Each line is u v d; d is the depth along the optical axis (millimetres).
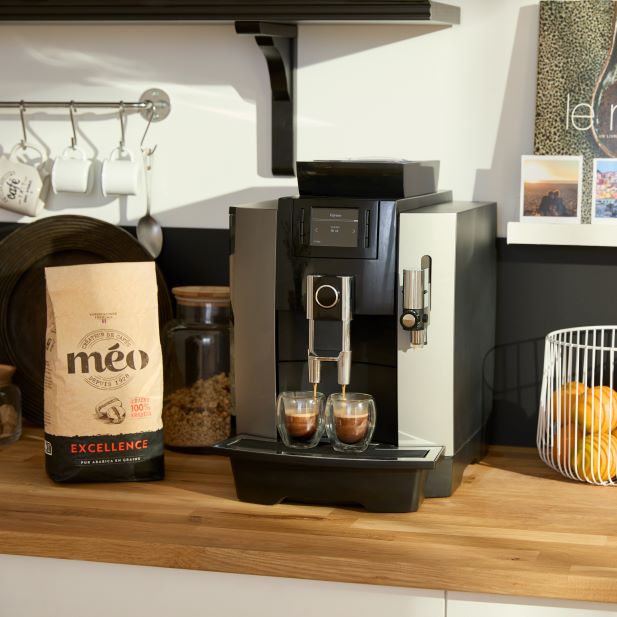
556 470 1852
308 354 1683
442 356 1657
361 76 2047
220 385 1979
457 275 1653
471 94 2002
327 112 2072
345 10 1797
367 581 1427
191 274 2191
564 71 1926
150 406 1806
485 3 1971
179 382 1981
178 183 2172
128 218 2207
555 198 1943
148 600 1521
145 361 1802
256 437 1738
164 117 2158
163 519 1607
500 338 2035
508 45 1973
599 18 1898
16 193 2174
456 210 1692
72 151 2205
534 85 1969
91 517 1616
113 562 1510
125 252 2143
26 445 2057
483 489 1759
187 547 1482
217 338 1967
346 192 1701
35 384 2189
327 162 1695
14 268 2170
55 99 2205
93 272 1782
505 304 2025
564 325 2002
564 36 1918
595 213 1932
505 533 1544
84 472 1793
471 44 1989
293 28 2014
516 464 1912
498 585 1391
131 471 1801
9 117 2232
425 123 2031
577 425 1811
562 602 1391
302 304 1656
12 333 2189
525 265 2006
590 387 1910
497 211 2012
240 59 2105
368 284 1624
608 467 1771
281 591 1472
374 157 2053
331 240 1630
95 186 2215
